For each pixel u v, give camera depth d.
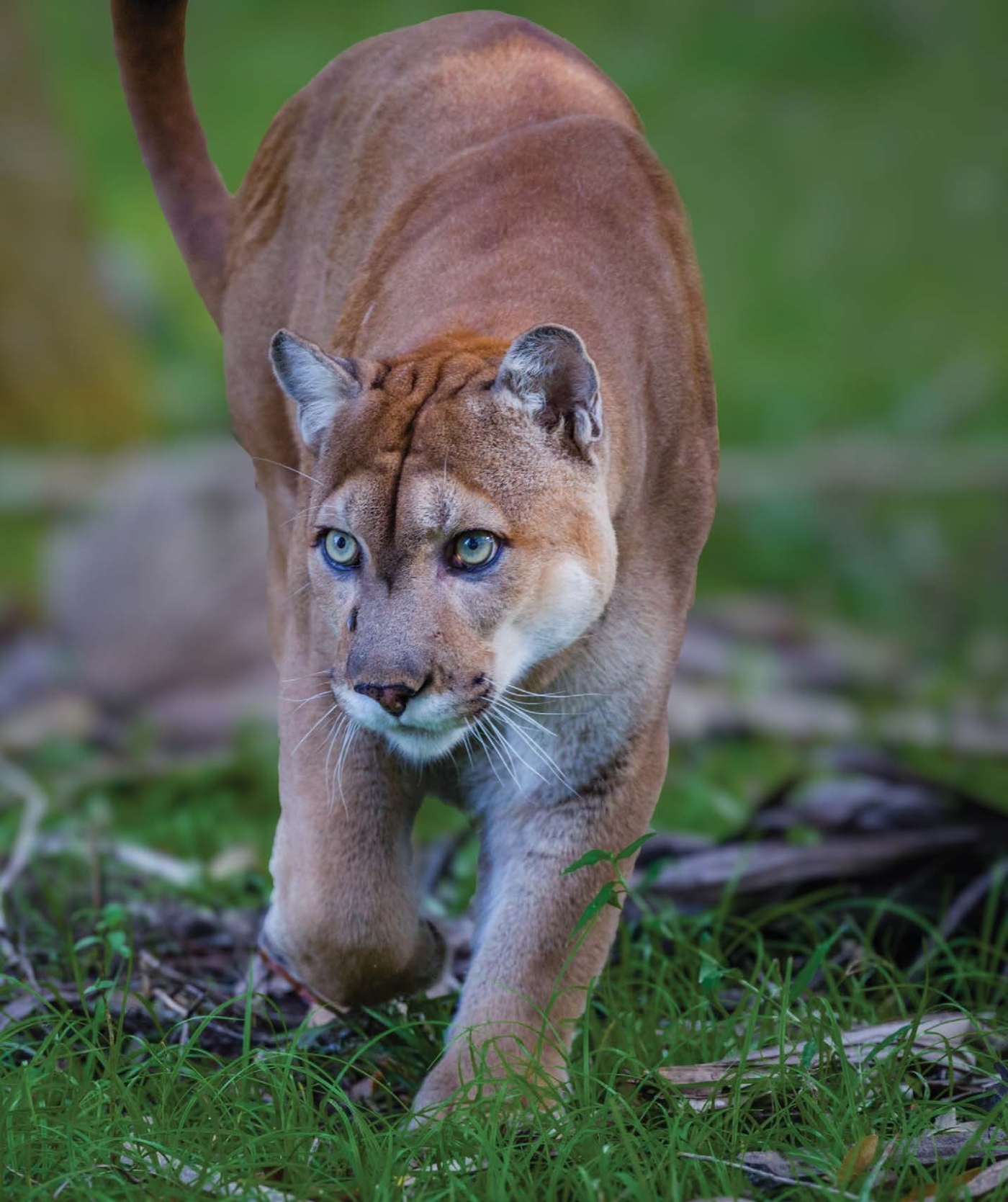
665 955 9.31
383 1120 7.25
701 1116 7.23
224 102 36.47
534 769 7.71
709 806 12.93
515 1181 6.63
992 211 34.72
